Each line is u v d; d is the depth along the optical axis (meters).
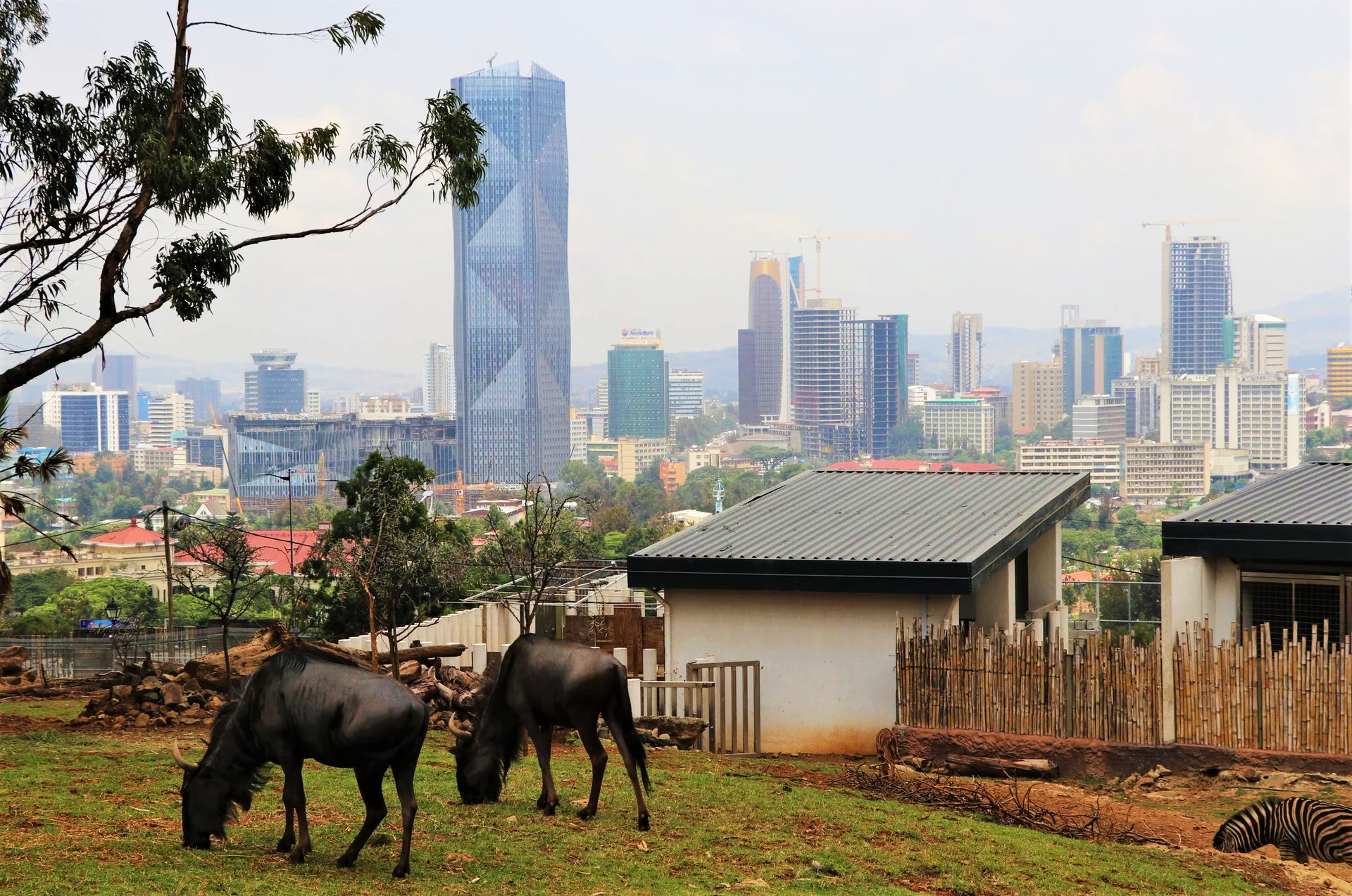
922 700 19.88
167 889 10.01
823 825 13.71
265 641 23.50
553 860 11.52
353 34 20.91
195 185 20.12
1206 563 22.62
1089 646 18.86
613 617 30.84
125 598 100.00
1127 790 17.77
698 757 18.38
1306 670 17.92
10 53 20.52
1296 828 14.44
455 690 21.45
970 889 11.84
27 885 9.96
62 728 18.77
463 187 21.28
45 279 20.28
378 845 11.66
